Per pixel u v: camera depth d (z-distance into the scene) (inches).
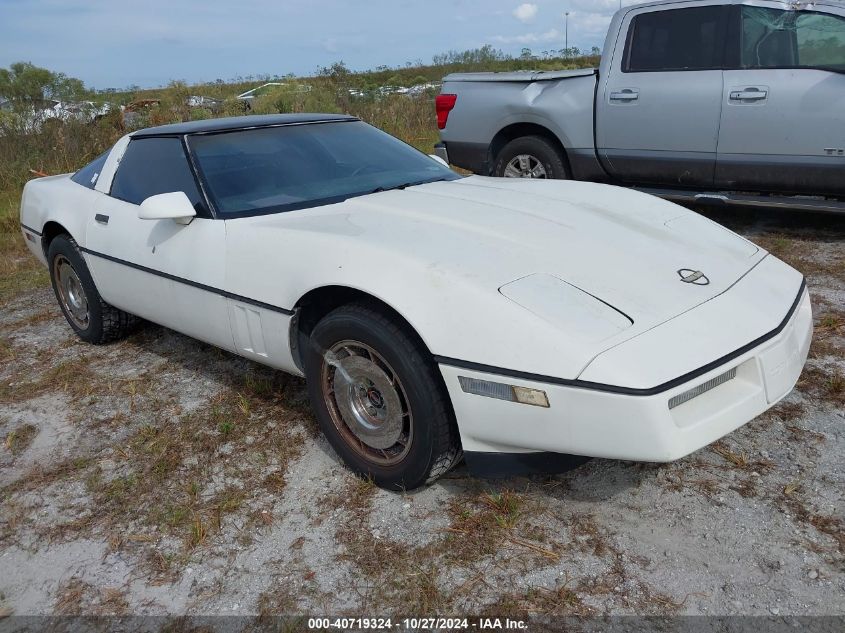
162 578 96.7
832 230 229.5
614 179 252.8
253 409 139.3
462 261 99.9
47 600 95.0
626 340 87.2
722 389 89.9
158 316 148.9
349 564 95.5
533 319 89.2
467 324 92.0
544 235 109.6
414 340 98.0
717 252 112.1
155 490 116.4
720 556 91.4
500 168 273.4
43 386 159.5
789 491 102.3
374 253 104.5
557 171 257.4
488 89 267.4
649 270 102.1
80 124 471.2
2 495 119.4
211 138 144.7
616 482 107.7
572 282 96.5
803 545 92.1
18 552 105.3
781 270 113.0
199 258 130.3
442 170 158.2
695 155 226.5
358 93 603.2
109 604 93.0
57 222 171.5
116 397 151.1
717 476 107.3
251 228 124.0
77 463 125.6
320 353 110.1
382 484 108.9
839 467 106.9
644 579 88.7
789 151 209.0
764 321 95.9
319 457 121.3
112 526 108.9
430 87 672.4
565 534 97.6
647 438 83.0
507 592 88.4
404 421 103.9
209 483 116.9
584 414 85.1
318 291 110.3
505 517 101.0
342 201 132.3
